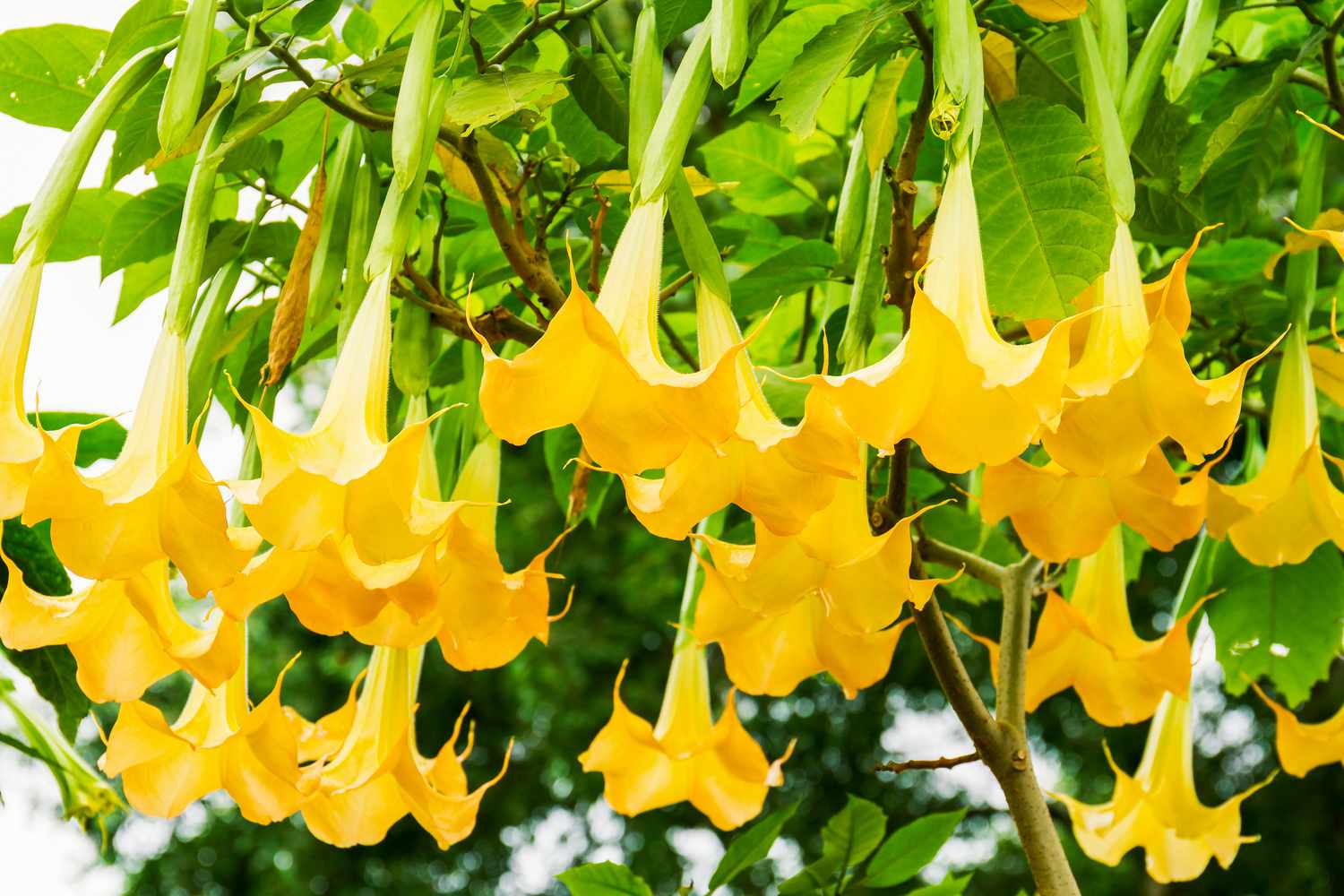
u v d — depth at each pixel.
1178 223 2.32
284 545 1.60
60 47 2.13
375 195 2.01
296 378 7.64
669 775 2.26
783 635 2.13
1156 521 1.91
